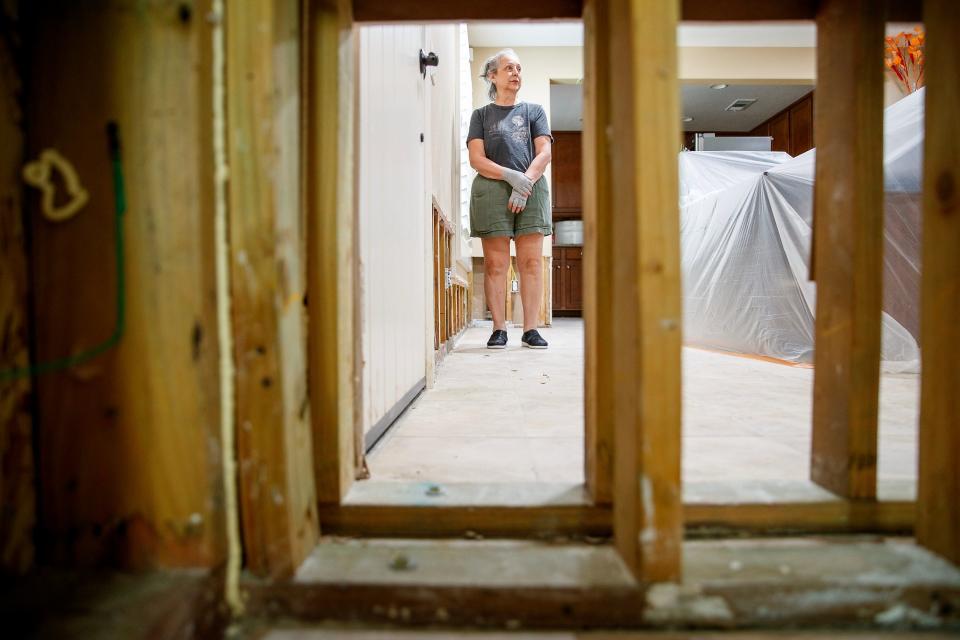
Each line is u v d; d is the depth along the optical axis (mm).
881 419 1202
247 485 511
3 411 468
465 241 4016
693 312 3254
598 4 592
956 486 530
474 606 495
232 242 499
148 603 443
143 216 482
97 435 496
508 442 1009
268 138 489
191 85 474
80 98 479
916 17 620
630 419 505
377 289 999
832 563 534
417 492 656
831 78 643
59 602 447
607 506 617
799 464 859
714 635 484
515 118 2594
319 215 603
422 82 1611
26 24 478
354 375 707
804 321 2414
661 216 463
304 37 576
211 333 496
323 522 619
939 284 544
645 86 454
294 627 500
